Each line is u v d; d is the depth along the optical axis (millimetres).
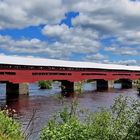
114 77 121750
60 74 100188
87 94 88938
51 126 15789
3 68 83750
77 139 14789
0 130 16641
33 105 63531
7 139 16016
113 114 16078
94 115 17875
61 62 102750
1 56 86750
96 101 68312
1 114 18766
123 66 128125
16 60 88375
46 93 93375
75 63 107562
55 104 64188
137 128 14672
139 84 18922
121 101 15852
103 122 15562
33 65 91000
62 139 14641
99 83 121312
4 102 70062
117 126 15055
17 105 64250
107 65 120750
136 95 81812
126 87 126188
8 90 89125
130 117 15156
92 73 112000
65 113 18375
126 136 14680
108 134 15055
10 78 85500
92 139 15016
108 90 107312
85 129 15188
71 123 15516
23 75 88875
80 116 20828
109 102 66062
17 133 17859
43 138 15023
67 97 78875
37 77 92812
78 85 21984
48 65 95688
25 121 39781
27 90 89812
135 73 131125
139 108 15344
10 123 17906
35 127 31281
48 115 46719
